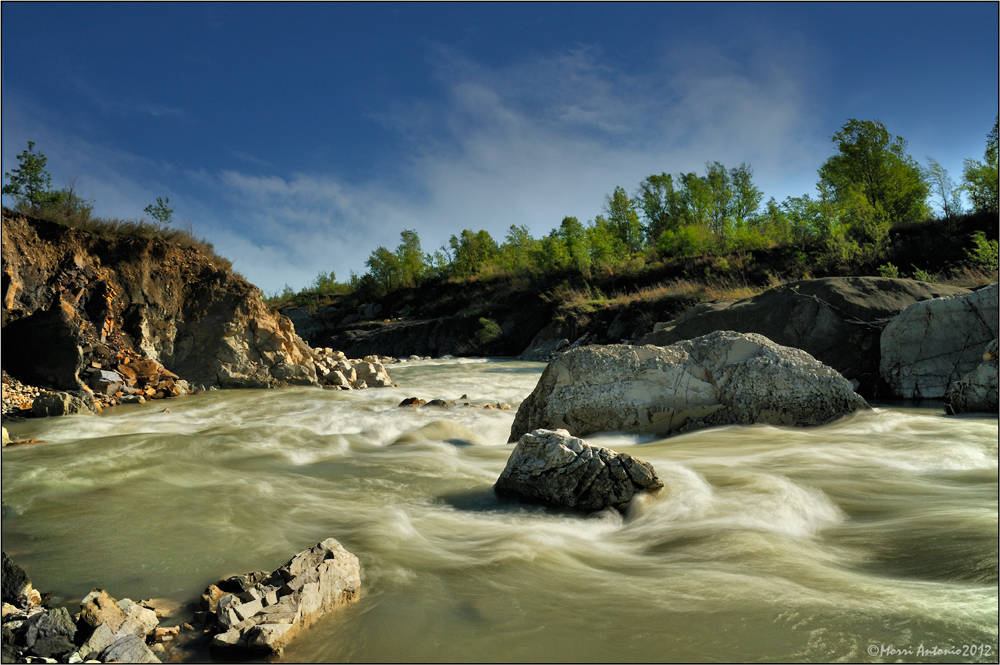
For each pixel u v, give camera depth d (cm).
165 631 288
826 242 2567
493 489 558
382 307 4981
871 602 306
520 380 1898
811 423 793
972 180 2647
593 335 2758
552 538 423
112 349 1392
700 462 608
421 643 278
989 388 862
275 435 830
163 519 463
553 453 515
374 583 345
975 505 457
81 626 286
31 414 1052
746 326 1493
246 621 281
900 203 3178
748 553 380
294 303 5609
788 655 258
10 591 319
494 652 269
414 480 594
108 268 1498
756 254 3003
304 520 465
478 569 366
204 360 1542
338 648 275
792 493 493
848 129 3419
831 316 1384
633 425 802
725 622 290
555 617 301
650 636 279
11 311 1298
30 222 1428
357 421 991
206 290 1606
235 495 533
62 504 502
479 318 3719
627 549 407
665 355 833
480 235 5416
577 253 3997
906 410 1011
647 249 4138
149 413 1110
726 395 805
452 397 1438
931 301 1188
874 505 475
